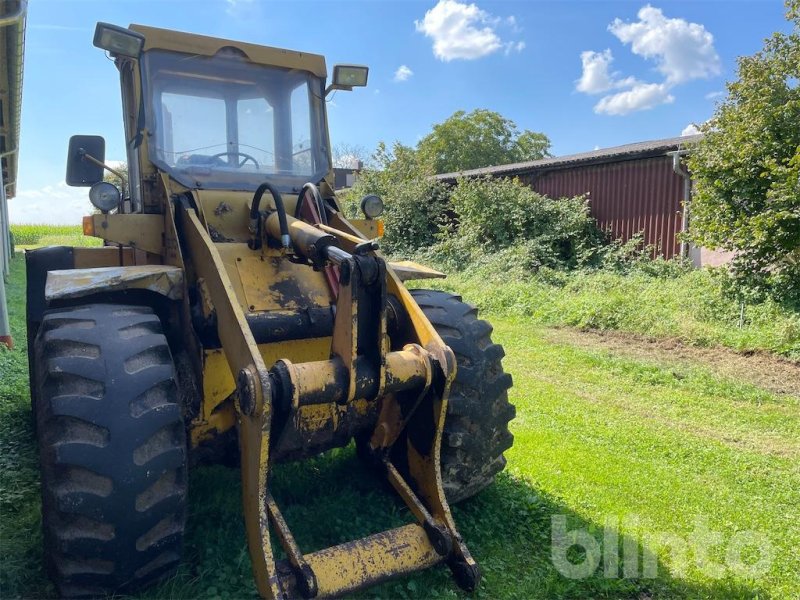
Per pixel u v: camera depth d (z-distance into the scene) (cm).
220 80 381
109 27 326
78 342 256
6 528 312
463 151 3984
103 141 394
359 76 410
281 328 309
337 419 316
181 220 336
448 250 1560
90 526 239
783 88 935
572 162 1522
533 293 1175
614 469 449
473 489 349
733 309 946
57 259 421
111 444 239
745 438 534
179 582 271
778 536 361
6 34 739
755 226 905
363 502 359
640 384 693
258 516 247
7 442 423
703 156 1005
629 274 1282
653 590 310
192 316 304
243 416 256
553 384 686
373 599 280
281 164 396
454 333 336
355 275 253
